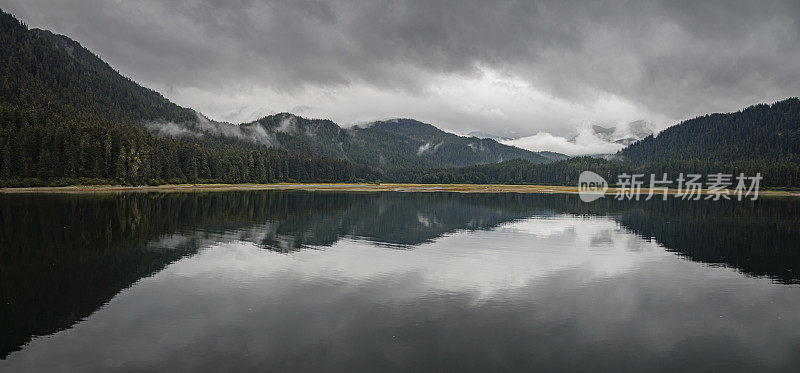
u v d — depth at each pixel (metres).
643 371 12.64
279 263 24.75
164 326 15.21
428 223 45.19
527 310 17.50
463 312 17.09
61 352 13.20
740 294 20.33
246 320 15.85
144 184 114.25
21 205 55.28
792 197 125.69
